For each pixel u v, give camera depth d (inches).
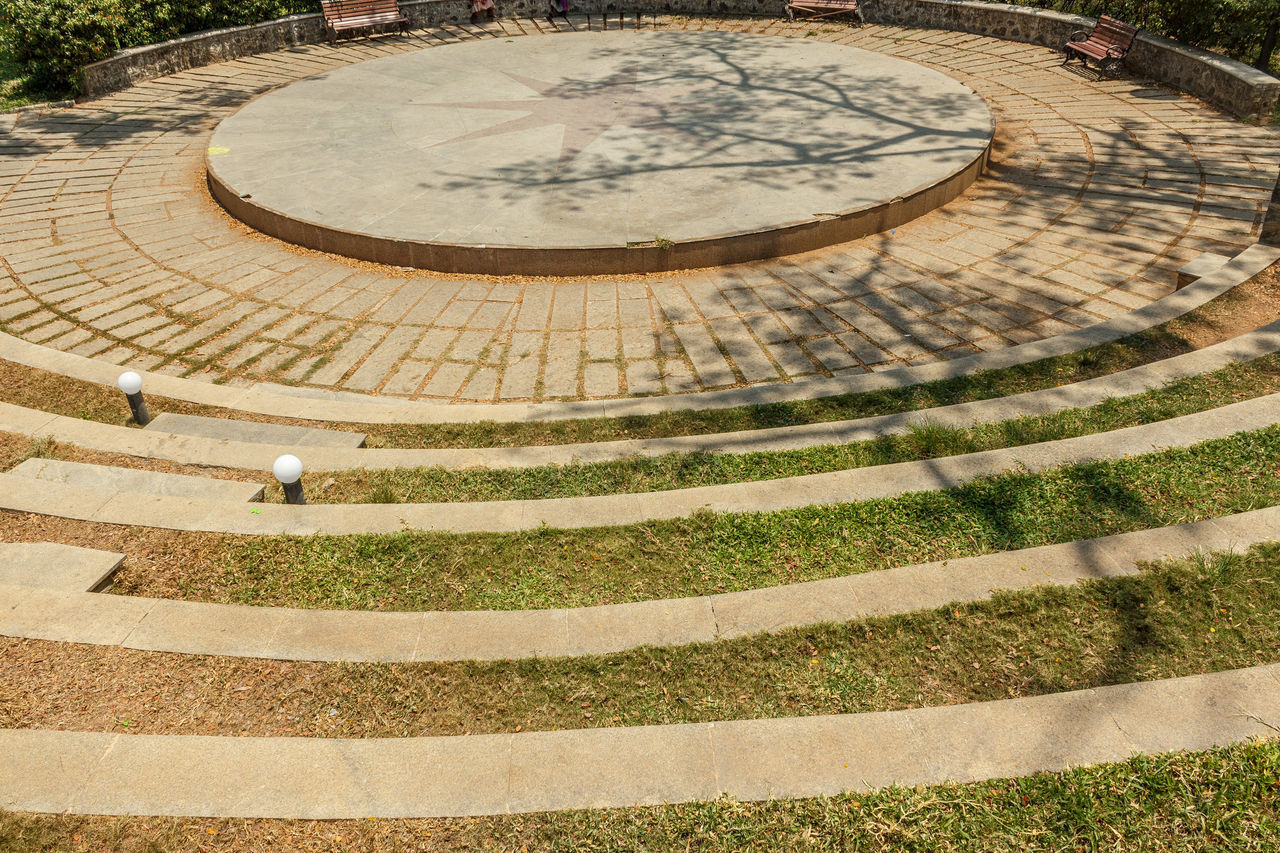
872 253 368.8
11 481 208.8
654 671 148.5
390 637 157.6
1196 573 153.9
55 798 122.0
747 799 121.6
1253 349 235.6
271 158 477.4
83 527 193.8
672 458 218.7
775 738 130.2
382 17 796.0
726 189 415.5
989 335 292.5
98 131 573.0
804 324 309.4
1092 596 153.0
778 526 185.5
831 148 466.6
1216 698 129.0
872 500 189.5
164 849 115.3
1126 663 140.9
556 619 161.3
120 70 660.7
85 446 237.3
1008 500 184.1
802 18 829.2
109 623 158.7
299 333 318.7
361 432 250.7
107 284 358.6
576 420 249.1
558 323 321.4
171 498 203.3
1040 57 668.1
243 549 186.9
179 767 127.0
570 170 449.4
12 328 320.8
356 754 129.8
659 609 161.8
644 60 686.5
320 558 183.8
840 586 162.7
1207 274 294.8
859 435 222.1
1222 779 117.3
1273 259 299.3
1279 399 206.5
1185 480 183.3
